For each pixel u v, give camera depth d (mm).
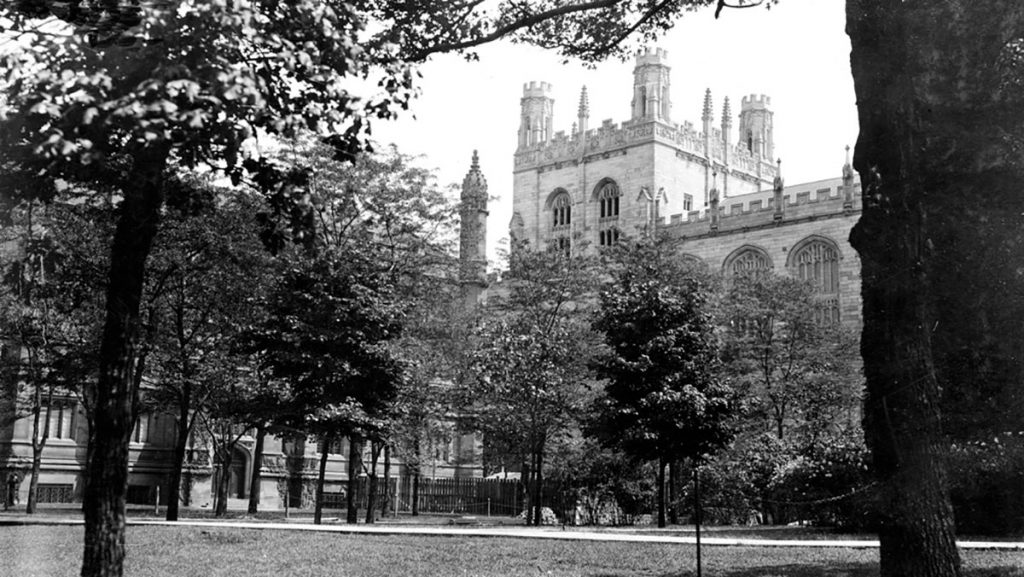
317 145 40062
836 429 63188
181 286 35812
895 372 13422
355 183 41719
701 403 37125
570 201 125125
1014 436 27234
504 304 51531
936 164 26109
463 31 18406
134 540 23109
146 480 56844
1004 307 26547
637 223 114500
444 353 46625
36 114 10273
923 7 24875
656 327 38875
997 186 26047
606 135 121312
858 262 88188
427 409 44812
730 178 127250
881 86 14094
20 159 10648
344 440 67812
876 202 13906
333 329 33344
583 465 50438
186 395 36438
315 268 34062
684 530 33844
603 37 20234
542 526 38812
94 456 11266
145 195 11531
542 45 20500
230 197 34969
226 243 34031
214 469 60812
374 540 24141
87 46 10352
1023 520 28516
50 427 52250
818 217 91062
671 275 51656
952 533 13102
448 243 46000
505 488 58469
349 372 33312
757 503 43688
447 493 61562
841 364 64500
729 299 64562
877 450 13523
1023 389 26766
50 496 51625
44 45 10031
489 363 44625
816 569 18484
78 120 10008
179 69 9953
